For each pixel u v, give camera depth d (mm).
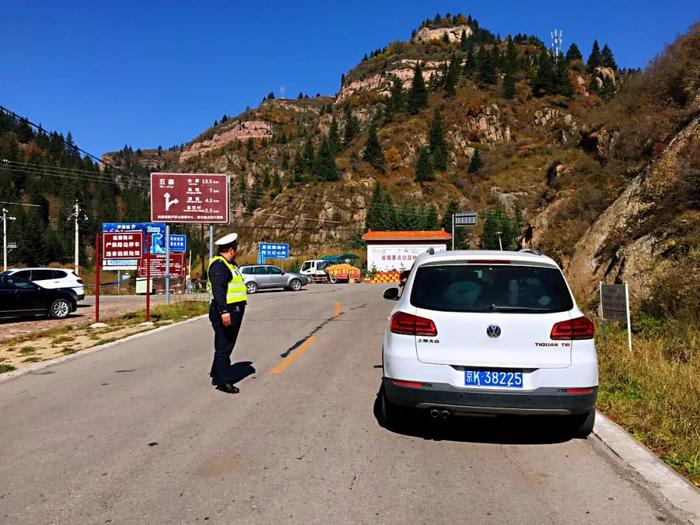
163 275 34094
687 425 4922
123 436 4988
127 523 3309
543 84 135750
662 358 7184
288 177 134000
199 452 4551
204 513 3438
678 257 10398
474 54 170375
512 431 5191
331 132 139000
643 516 3426
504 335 4551
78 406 6098
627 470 4195
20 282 16391
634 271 11258
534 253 5406
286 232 98938
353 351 9891
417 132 127500
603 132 22625
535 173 102812
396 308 5094
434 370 4613
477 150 111625
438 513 3453
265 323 14453
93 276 84875
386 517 3391
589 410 4641
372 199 95875
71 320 16469
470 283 4855
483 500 3652
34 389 7000
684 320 8656
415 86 140625
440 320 4660
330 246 92812
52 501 3619
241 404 6141
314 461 4359
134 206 144750
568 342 4531
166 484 3883
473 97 138000
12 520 3350
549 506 3568
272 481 3943
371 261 53750
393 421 5242
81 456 4465
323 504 3570
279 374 7828
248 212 109062
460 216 48844
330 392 6723
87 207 132875
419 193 104625
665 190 12500
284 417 5609
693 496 3717
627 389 6336
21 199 152375
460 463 4348
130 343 11117
